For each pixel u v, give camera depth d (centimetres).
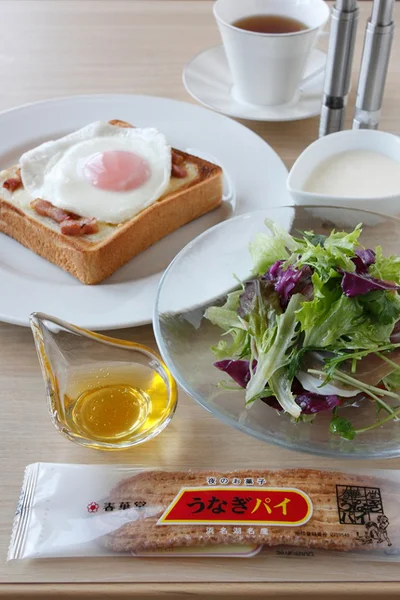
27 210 57
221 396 45
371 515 41
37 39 81
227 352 47
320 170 59
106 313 50
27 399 47
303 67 67
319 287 45
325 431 44
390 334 46
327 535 40
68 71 76
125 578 39
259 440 43
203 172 61
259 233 52
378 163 59
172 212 58
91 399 45
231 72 69
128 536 40
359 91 62
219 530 40
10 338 50
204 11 88
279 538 40
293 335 46
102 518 41
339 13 58
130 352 47
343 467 43
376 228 53
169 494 42
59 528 40
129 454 44
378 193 57
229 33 64
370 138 60
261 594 39
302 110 68
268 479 42
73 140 63
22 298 52
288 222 53
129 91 74
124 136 63
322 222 54
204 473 43
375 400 44
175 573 39
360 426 44
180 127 68
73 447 45
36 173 60
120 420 45
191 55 79
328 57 61
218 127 67
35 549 40
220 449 45
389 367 45
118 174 59
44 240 56
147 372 47
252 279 51
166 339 46
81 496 41
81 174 60
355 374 45
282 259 50
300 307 46
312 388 44
